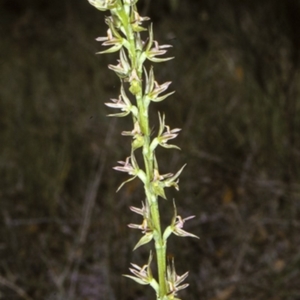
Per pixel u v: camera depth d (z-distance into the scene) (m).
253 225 5.47
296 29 6.79
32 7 12.46
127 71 1.38
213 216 5.67
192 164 6.23
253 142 6.39
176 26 8.66
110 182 5.82
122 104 1.39
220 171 6.25
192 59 7.78
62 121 7.42
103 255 5.22
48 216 6.13
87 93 8.15
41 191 6.34
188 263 5.16
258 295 4.85
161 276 1.42
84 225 4.88
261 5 7.52
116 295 4.83
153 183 1.39
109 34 1.36
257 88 6.68
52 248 5.70
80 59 9.12
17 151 6.98
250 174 6.15
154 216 1.41
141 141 1.38
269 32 7.00
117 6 1.35
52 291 5.08
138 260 5.04
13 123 7.41
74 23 10.54
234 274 4.97
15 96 8.41
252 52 6.93
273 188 5.84
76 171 6.64
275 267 5.10
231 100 6.86
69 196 6.38
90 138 7.05
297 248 5.26
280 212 5.68
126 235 5.25
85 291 5.00
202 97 6.96
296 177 5.98
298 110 6.39
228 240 5.49
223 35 7.71
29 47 10.46
